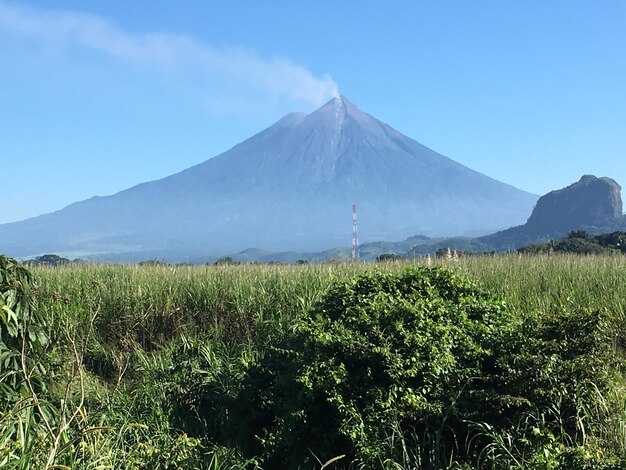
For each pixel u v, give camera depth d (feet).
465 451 18.19
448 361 18.81
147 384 26.55
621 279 38.45
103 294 38.78
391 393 18.25
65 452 14.85
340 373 18.66
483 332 20.51
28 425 14.84
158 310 38.24
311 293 36.63
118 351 33.68
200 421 23.20
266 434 19.98
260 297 37.86
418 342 18.83
